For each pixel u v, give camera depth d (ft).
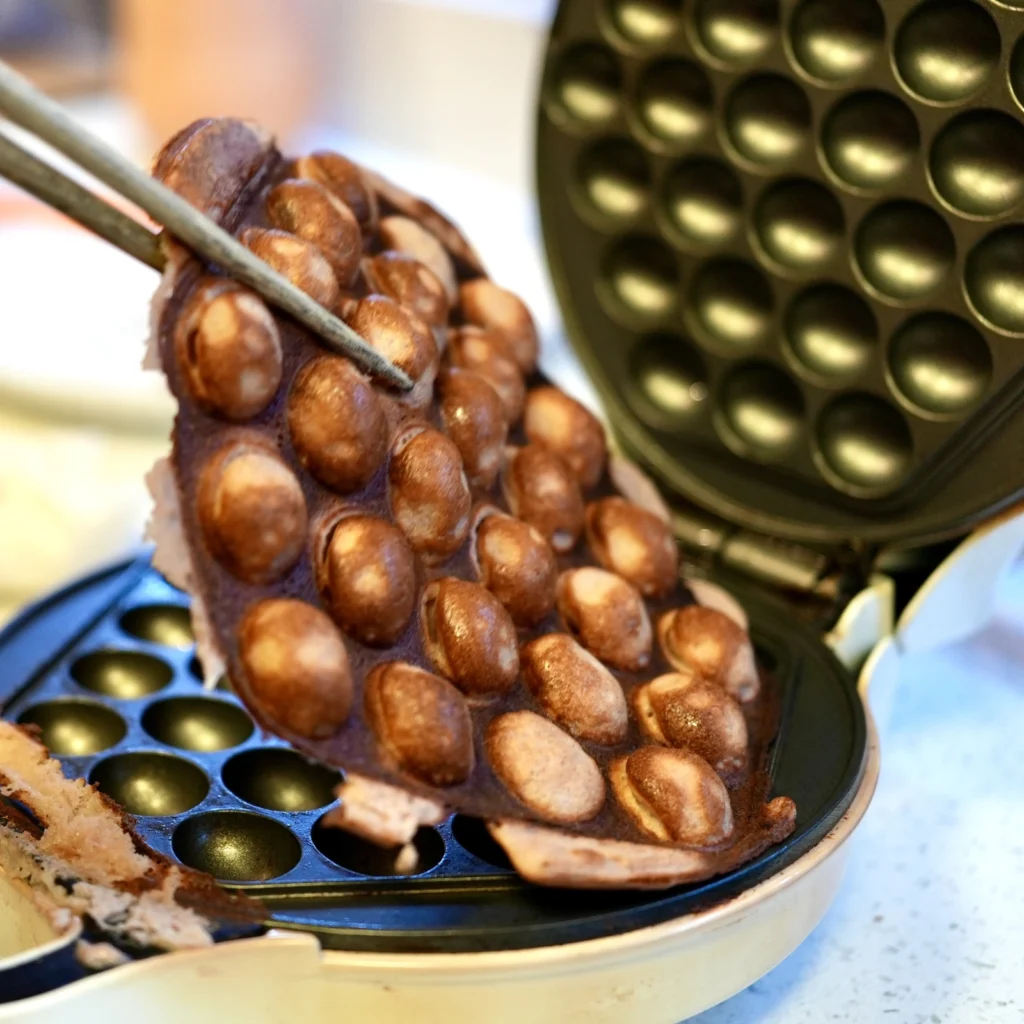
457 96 3.87
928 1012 1.90
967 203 2.01
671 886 1.77
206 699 2.03
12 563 2.59
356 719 1.76
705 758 1.87
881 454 2.10
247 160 1.83
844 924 1.99
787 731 1.98
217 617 1.73
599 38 2.19
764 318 2.18
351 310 1.85
